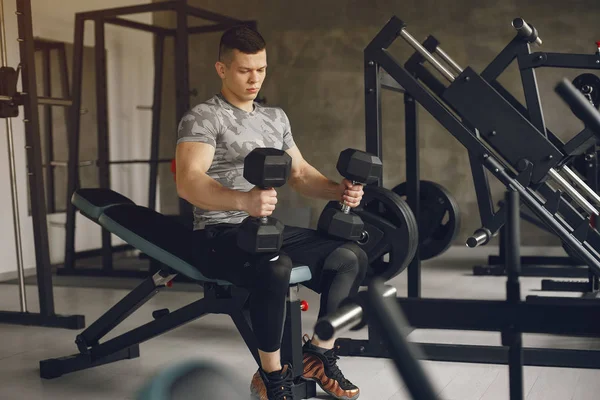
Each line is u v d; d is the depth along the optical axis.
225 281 2.09
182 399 0.61
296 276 2.06
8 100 3.36
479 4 6.07
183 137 2.06
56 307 3.93
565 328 0.60
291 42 6.55
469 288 4.25
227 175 2.13
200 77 6.82
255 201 1.84
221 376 0.65
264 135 2.19
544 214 2.56
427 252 3.17
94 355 2.52
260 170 1.80
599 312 0.59
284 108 6.61
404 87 2.68
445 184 6.23
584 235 2.69
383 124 6.34
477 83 2.58
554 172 2.57
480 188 2.78
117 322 2.48
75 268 5.18
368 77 2.72
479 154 2.61
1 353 2.91
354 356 2.76
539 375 2.48
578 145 2.55
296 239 2.20
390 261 2.61
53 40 5.66
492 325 0.62
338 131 6.47
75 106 5.22
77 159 5.23
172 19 6.73
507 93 3.22
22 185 5.26
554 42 5.95
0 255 5.07
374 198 2.62
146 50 6.60
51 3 5.60
